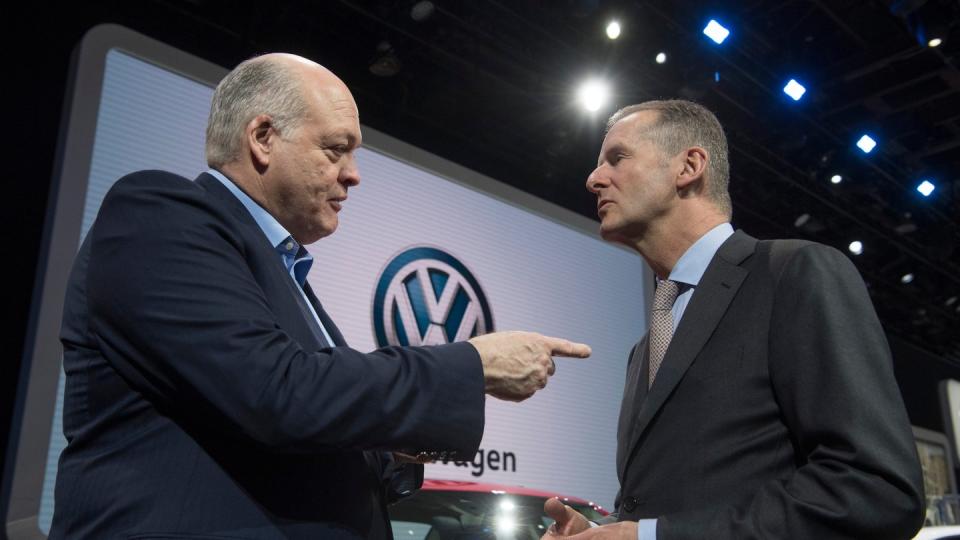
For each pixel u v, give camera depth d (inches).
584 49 225.1
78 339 44.3
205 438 42.1
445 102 241.6
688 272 60.0
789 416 49.6
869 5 221.3
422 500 119.4
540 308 232.2
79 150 148.9
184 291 41.4
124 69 160.7
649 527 47.8
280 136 51.3
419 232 209.2
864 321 49.3
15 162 172.6
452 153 255.3
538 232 239.3
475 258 220.2
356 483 46.4
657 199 61.7
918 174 300.7
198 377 40.2
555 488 218.8
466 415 44.6
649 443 53.3
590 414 235.0
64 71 182.5
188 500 40.6
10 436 132.6
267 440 40.3
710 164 62.9
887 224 331.9
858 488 43.8
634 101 239.9
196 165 168.6
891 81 247.8
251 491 41.9
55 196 144.9
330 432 40.9
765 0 220.5
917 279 390.0
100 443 42.6
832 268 51.3
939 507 210.4
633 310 259.1
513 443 212.5
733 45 229.9
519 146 264.1
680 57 225.8
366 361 43.5
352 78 223.8
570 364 234.8
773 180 300.5
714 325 53.9
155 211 43.9
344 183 54.0
